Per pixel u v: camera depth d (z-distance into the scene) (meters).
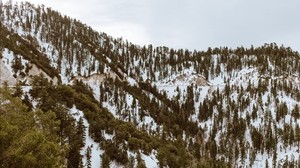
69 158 81.56
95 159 100.19
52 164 24.02
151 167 117.62
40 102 94.06
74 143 85.75
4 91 31.73
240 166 198.62
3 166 20.95
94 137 108.94
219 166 172.00
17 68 164.62
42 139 24.30
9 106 30.95
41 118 37.81
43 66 190.38
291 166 187.88
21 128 28.45
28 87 118.56
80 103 126.50
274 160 194.00
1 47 173.38
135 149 120.19
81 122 102.12
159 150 131.75
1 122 22.55
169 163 127.38
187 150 192.62
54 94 102.12
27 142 22.89
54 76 192.38
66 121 89.81
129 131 143.38
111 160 103.00
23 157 21.42
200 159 187.50
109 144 107.31
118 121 151.12
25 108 33.09
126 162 104.56
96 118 120.19
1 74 141.25
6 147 21.75
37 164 22.59
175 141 184.38
